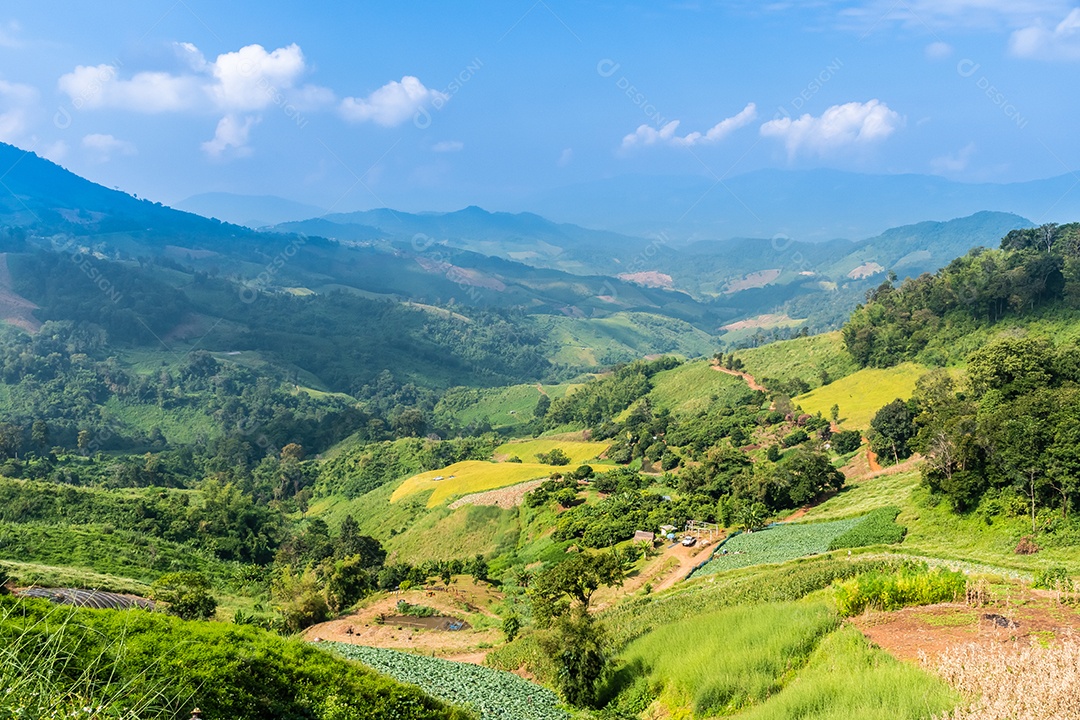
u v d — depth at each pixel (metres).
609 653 34.25
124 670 17.80
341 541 98.12
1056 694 16.20
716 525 80.62
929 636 25.83
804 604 32.41
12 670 11.48
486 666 43.72
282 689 23.28
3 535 77.00
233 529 103.75
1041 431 53.59
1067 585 31.75
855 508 71.75
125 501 101.94
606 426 169.38
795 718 20.50
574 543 83.38
